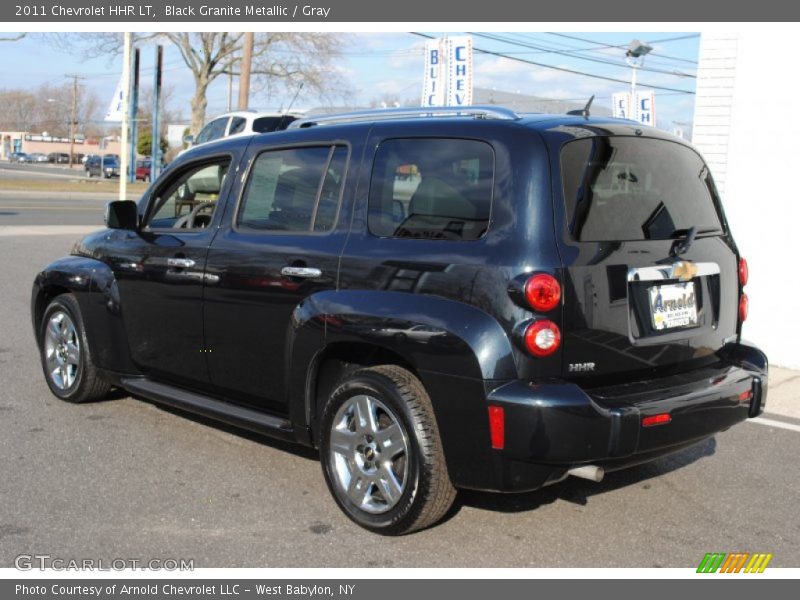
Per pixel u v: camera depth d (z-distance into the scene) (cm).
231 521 429
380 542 410
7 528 417
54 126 13638
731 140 823
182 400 530
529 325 368
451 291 389
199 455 523
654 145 429
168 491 466
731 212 826
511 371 371
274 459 518
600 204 395
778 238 800
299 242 461
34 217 2397
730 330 461
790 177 791
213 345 508
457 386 380
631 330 396
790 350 800
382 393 404
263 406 493
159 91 4081
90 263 598
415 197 421
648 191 419
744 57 812
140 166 6372
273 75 4428
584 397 367
